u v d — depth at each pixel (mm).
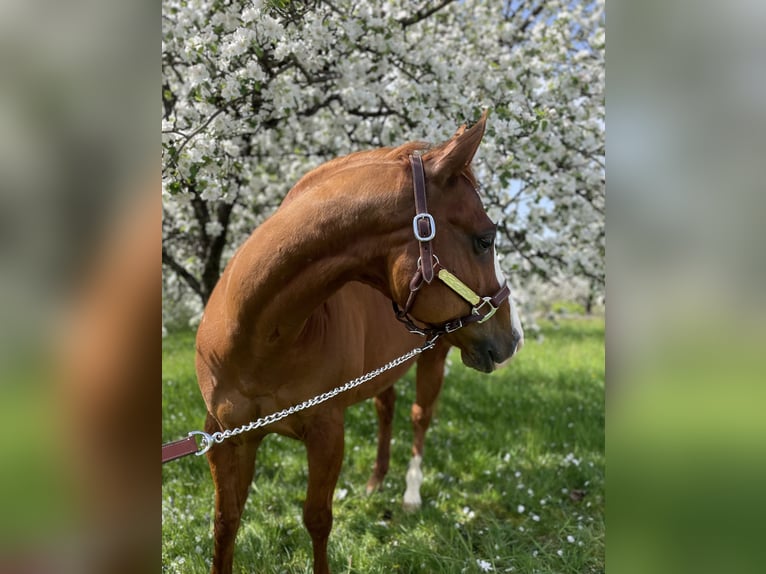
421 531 2436
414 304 1410
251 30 2387
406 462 3154
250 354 1521
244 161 3301
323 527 1778
